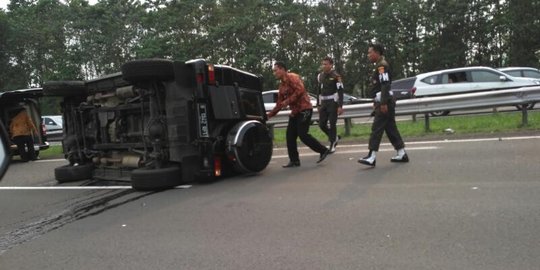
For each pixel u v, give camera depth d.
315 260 4.01
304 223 5.02
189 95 7.40
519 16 41.41
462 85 18.03
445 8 42.50
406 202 5.54
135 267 4.13
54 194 7.77
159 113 7.43
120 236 5.05
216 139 7.67
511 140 9.51
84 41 47.03
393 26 43.69
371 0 44.28
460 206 5.23
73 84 8.86
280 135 14.21
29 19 50.50
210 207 5.97
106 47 46.56
